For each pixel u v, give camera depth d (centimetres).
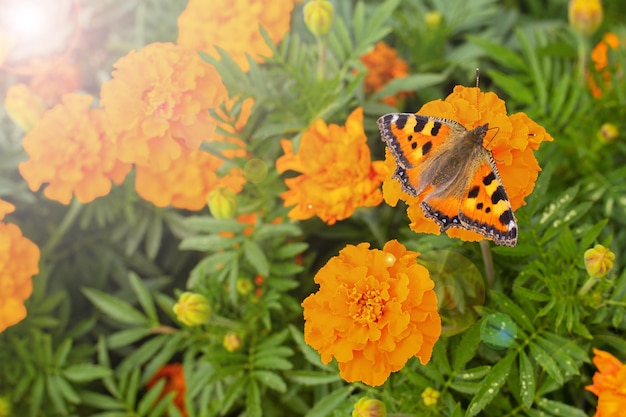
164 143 44
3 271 44
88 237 52
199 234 50
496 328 41
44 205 51
